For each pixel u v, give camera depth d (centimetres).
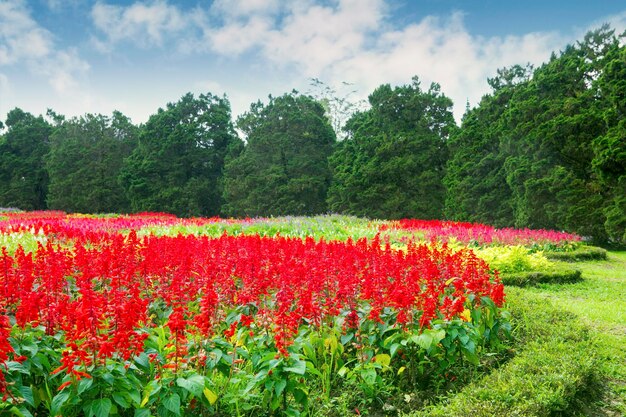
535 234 1778
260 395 430
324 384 477
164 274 646
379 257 754
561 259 1548
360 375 486
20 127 4997
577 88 2373
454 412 412
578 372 507
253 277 612
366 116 3778
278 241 1002
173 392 357
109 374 354
